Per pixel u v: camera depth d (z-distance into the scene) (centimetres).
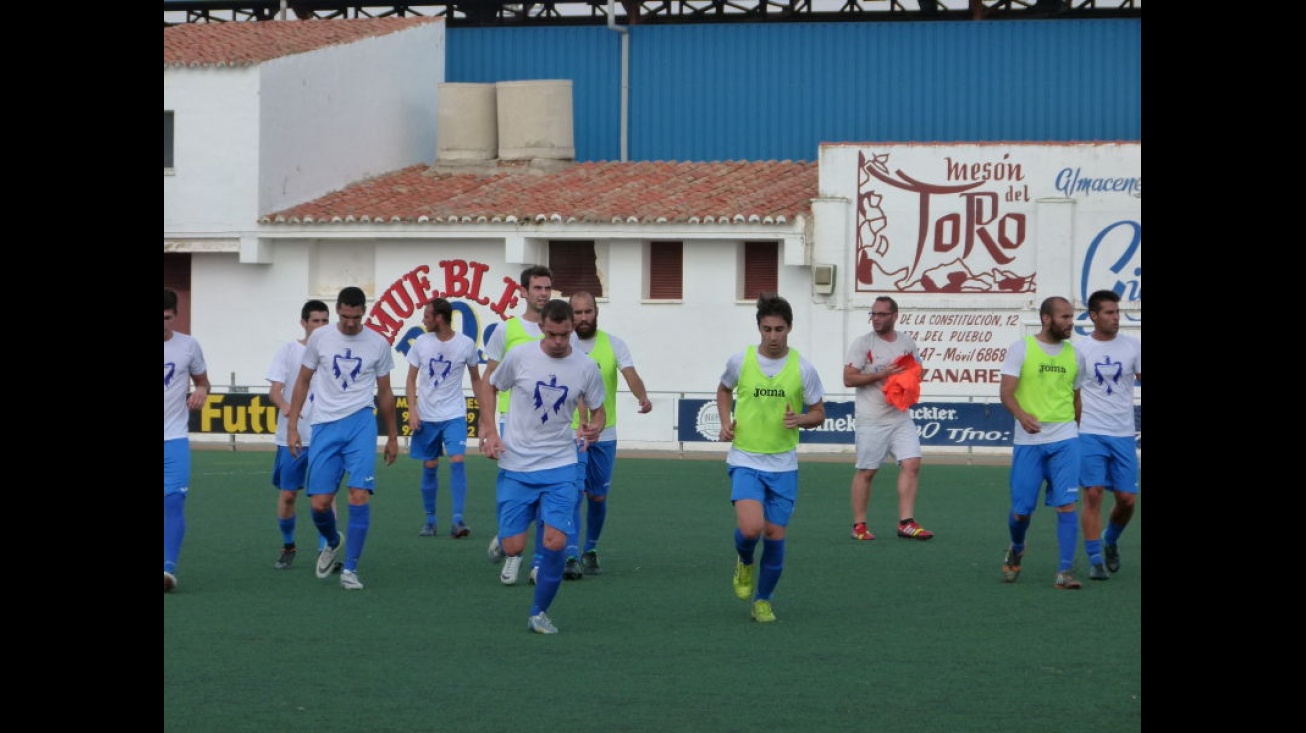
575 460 1217
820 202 3150
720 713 938
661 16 4125
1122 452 1449
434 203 3447
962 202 3102
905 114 3906
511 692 990
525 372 1198
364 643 1146
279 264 3456
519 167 3712
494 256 3338
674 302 3256
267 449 3036
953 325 3114
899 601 1338
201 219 3441
